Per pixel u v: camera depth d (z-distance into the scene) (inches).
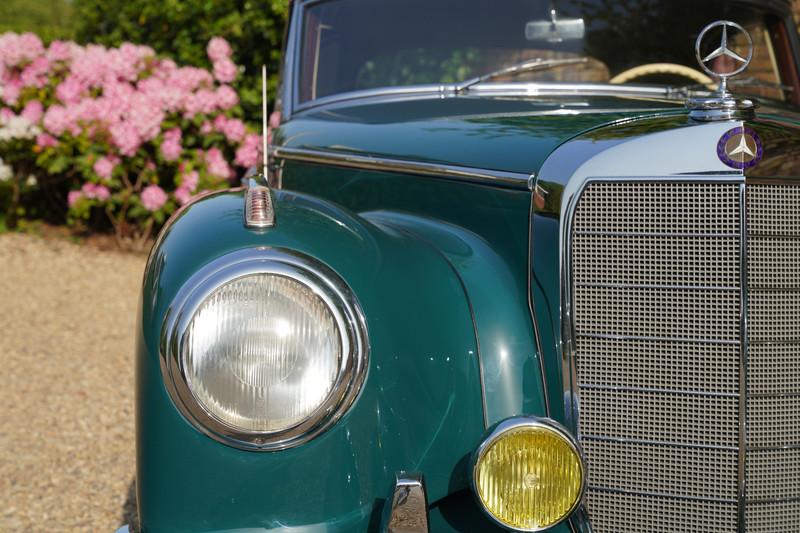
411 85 115.5
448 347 68.7
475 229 80.3
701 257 66.5
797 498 69.2
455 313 70.2
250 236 65.7
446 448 67.4
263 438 61.4
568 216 69.3
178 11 291.6
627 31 114.8
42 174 295.3
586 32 113.9
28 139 283.7
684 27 116.8
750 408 67.1
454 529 68.8
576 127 80.6
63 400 168.7
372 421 64.5
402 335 67.0
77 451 147.1
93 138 266.8
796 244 67.6
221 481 62.1
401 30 119.3
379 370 65.1
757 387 67.1
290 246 65.1
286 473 62.4
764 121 67.6
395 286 68.6
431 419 67.1
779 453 68.5
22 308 226.5
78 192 272.7
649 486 69.5
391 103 112.0
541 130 81.8
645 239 67.7
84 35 331.6
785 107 119.6
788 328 67.7
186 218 71.5
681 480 68.7
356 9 123.6
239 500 62.2
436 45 116.8
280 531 62.4
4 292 239.0
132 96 264.1
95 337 206.7
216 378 60.9
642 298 68.2
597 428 70.1
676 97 109.1
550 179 71.4
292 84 124.5
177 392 61.5
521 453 63.6
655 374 68.4
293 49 127.5
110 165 265.1
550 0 115.3
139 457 64.6
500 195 77.2
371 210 92.3
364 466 64.2
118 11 315.3
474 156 81.6
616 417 69.6
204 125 264.8
